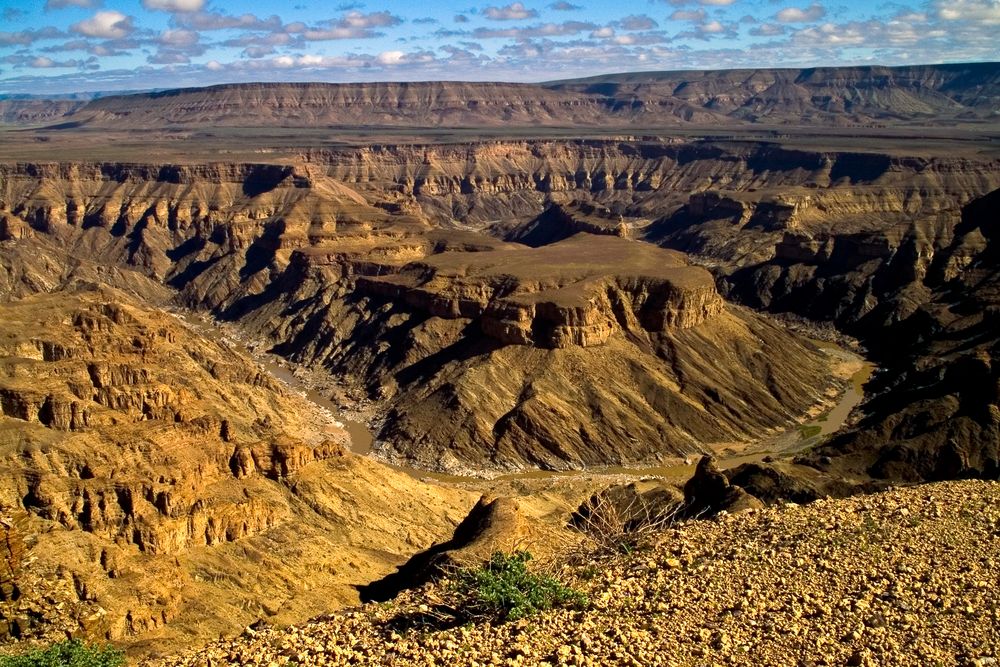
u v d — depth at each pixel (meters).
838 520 35.38
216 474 83.19
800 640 25.80
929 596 28.14
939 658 24.58
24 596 55.19
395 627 30.25
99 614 57.38
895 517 35.31
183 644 58.03
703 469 72.12
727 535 35.19
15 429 79.25
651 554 33.94
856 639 25.70
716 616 27.58
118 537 69.50
